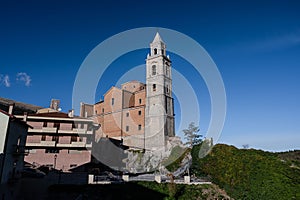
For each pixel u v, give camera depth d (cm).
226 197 2792
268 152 3169
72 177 2798
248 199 2622
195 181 3092
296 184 2464
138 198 2595
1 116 2459
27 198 2658
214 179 3103
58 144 4041
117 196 2595
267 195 2497
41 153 3944
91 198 2534
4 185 2333
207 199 2700
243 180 2798
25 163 3750
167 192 2748
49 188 2675
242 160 2991
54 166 3928
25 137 2964
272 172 2686
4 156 2350
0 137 2391
